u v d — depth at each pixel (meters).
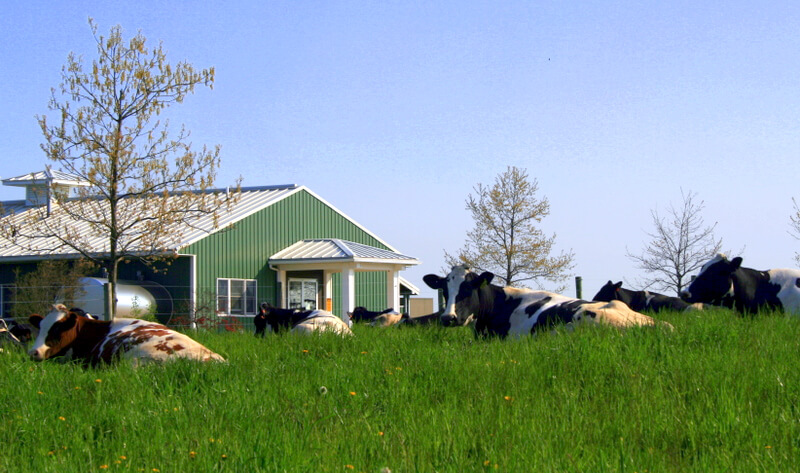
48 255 30.02
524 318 12.14
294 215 37.16
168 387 8.08
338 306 39.00
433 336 12.58
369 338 11.73
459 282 12.60
